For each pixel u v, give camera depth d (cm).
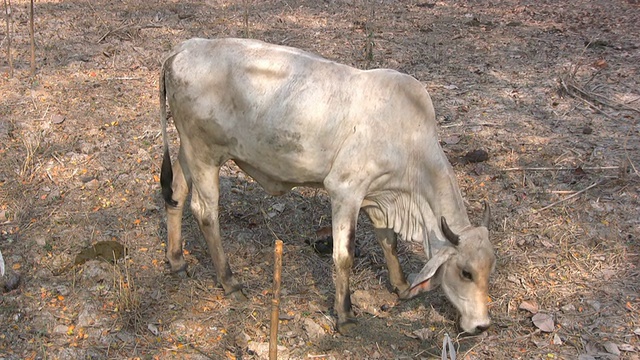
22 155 589
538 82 765
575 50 868
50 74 757
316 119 391
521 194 555
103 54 820
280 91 396
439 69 805
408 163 401
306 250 495
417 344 408
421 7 1088
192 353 394
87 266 457
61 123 648
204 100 412
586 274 465
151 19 966
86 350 392
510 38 923
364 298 445
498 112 694
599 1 1132
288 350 399
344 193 395
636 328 414
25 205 523
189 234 509
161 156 604
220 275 443
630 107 695
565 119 676
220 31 917
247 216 531
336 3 1084
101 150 608
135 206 535
